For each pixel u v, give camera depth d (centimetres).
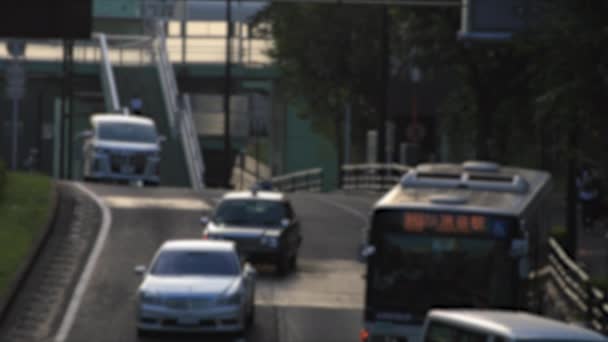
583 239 12012
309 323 7556
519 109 15462
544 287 6962
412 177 6303
